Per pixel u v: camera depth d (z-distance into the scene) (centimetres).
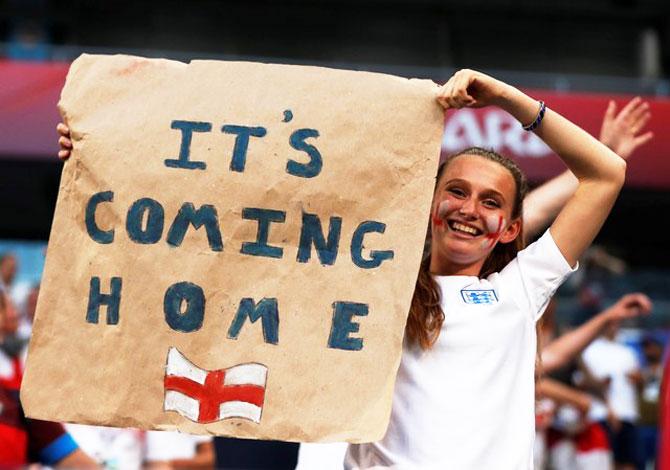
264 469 1055
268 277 541
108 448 927
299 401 534
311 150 546
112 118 554
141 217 546
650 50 3566
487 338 553
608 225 2484
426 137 546
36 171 2047
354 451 563
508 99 553
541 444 1430
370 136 546
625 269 2306
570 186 670
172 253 544
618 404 1588
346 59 3441
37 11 3253
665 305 2052
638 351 1730
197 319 539
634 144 666
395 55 3469
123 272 544
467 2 3553
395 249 541
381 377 534
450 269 576
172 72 558
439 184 581
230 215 544
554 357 860
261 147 547
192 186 546
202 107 553
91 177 550
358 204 543
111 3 3369
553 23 3569
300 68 554
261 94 553
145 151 550
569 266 567
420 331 551
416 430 543
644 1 3600
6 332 945
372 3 3522
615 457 1602
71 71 561
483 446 540
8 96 1928
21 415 725
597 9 3612
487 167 575
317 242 542
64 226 551
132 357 540
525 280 566
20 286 1728
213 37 3419
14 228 2238
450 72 2739
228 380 536
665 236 2467
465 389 546
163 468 948
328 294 539
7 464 688
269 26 3469
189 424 535
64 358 544
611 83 2280
